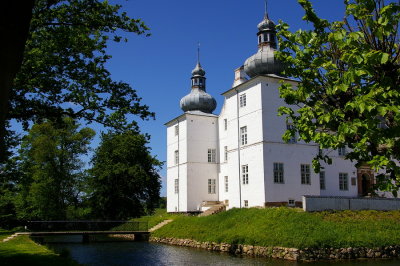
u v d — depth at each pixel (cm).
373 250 2495
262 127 3675
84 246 3553
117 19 1605
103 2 1602
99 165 5238
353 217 2991
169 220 4488
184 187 4900
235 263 2342
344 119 896
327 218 2922
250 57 4059
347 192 4128
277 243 2583
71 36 1602
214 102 5547
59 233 3728
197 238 3334
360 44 794
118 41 1672
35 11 1474
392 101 765
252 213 3275
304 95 921
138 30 1650
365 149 860
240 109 4003
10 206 5041
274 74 3938
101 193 5172
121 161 5259
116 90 1709
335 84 830
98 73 1691
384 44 849
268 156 3653
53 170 5044
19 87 1584
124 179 5225
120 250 3198
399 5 751
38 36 1589
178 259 2611
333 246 2453
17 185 2845
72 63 1670
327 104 948
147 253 2970
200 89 5625
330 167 4053
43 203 4900
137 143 5297
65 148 5216
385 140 755
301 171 3809
